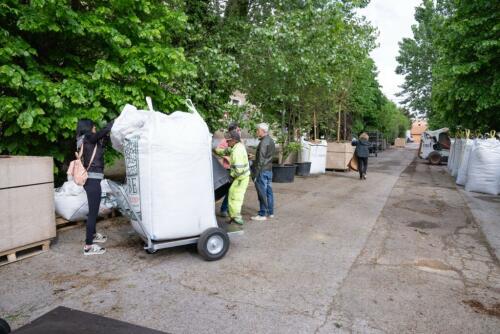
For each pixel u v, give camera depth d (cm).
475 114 1448
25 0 568
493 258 503
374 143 2847
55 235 488
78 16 552
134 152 426
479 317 338
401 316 335
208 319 320
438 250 530
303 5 982
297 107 1205
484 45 1124
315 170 1444
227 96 938
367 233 605
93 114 551
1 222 417
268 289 382
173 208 429
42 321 177
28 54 510
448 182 1302
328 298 366
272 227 623
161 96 647
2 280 387
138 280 396
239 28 948
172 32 769
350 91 1534
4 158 420
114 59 620
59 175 659
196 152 435
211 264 447
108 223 609
